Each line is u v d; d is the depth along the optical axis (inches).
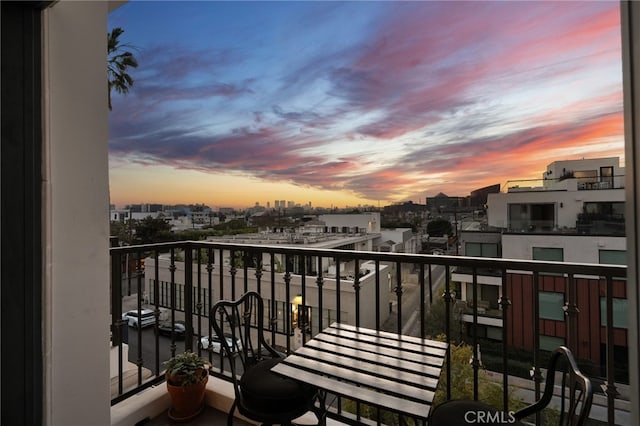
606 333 55.9
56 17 56.0
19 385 50.6
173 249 100.2
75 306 57.9
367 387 49.3
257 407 57.1
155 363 94.3
